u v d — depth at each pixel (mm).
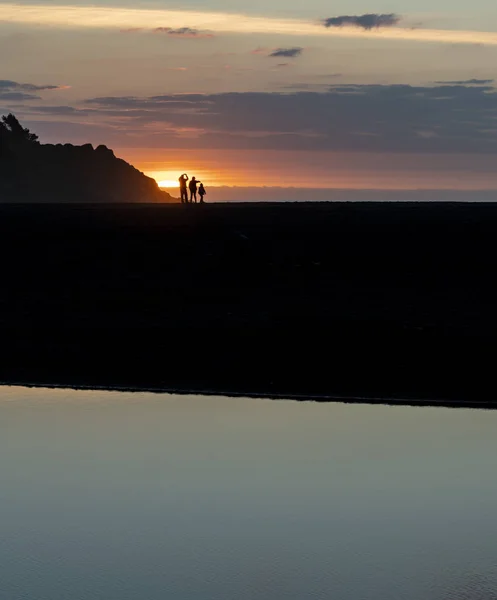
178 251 48188
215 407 29781
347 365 34000
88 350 36531
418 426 27578
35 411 29406
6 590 17484
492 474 23141
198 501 21578
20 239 50562
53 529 20078
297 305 41094
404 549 18891
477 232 49000
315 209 54875
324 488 22312
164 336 37688
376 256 46719
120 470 23688
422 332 37000
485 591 17203
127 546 19219
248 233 50062
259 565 18406
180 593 17297
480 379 32375
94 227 51969
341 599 16812
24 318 40812
